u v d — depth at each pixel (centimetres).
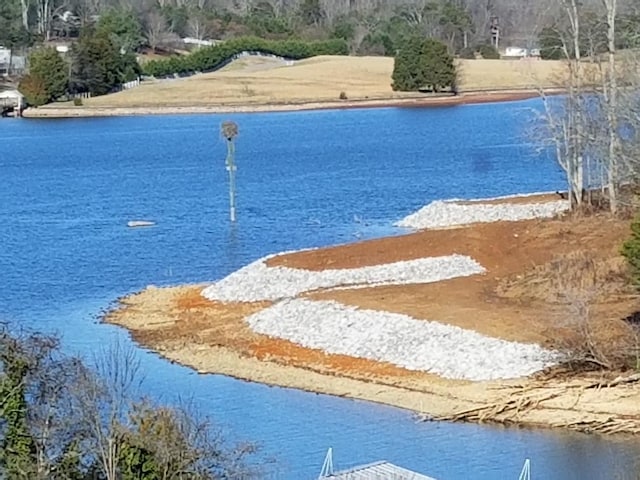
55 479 2683
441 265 5912
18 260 7062
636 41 7425
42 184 10588
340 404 4391
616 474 3712
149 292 6044
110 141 13962
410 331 4909
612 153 6531
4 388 2711
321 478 3366
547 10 16650
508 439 4047
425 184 9494
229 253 7044
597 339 4616
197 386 4584
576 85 7331
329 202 8794
